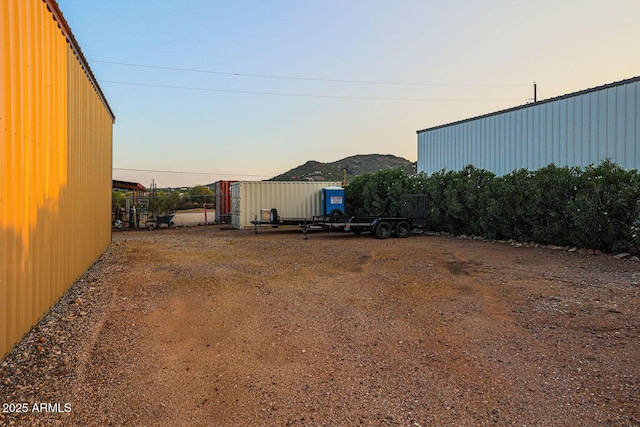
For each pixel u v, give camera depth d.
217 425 3.13
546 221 12.88
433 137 23.08
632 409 3.31
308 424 3.15
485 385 3.79
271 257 11.49
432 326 5.43
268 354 4.51
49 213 5.63
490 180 15.15
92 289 7.33
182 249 13.38
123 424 3.12
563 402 3.46
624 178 10.66
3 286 3.95
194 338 4.97
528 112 17.08
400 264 10.09
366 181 22.97
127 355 4.41
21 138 4.45
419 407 3.41
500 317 5.77
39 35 5.17
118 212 23.72
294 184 22.67
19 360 4.11
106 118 12.02
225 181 27.05
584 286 7.36
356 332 5.21
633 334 4.95
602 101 14.02
